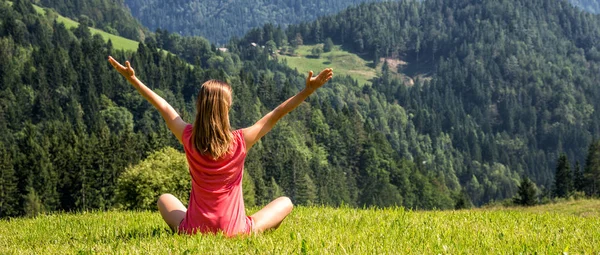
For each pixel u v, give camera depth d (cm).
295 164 12962
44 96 15800
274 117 523
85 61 17525
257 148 13625
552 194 10456
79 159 8256
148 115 16088
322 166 15175
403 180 15075
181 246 501
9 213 7669
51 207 7888
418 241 543
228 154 516
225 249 483
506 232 614
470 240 551
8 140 13525
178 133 527
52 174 8025
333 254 464
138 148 9700
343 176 14600
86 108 15788
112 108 15738
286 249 479
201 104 501
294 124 16612
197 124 506
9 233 804
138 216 955
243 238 532
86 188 8244
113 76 17075
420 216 839
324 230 598
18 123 14788
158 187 3822
